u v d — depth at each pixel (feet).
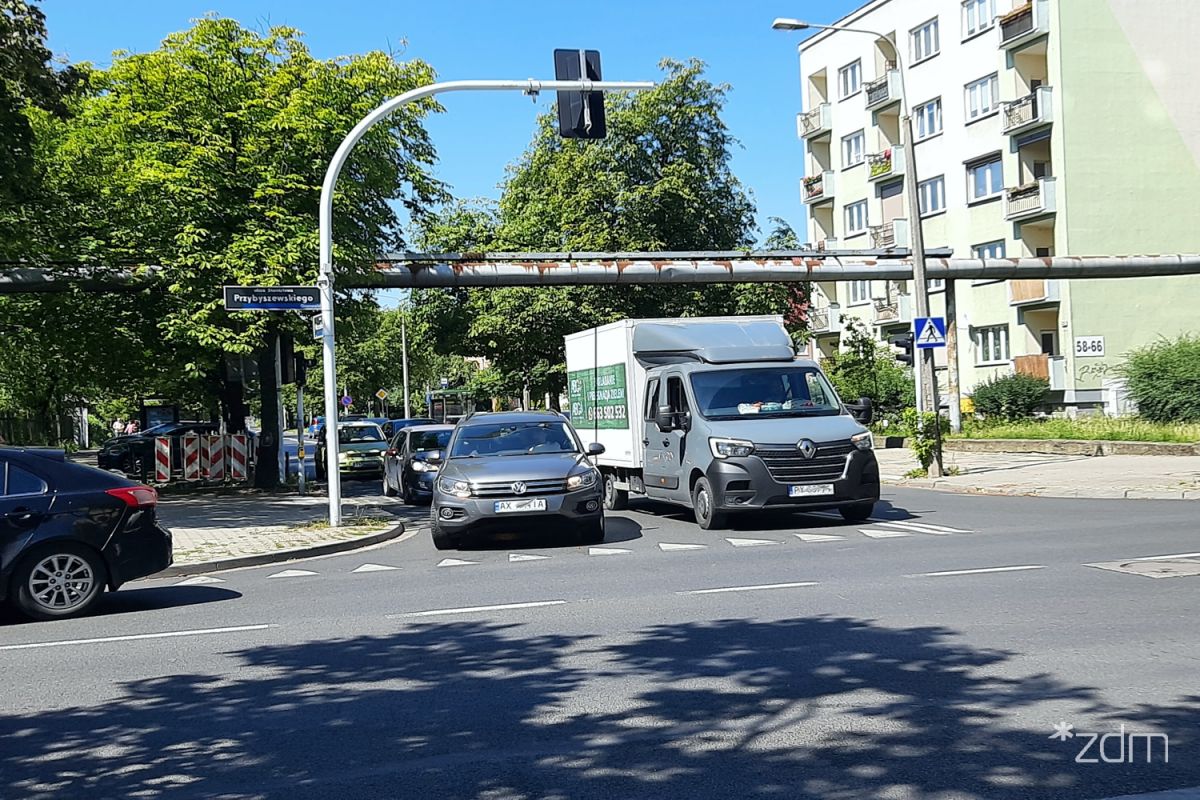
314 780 16.97
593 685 21.95
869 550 41.14
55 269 82.12
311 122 77.51
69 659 26.96
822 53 180.14
